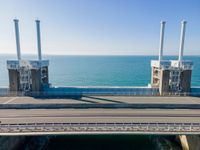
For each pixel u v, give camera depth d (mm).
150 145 34594
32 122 28609
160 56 50844
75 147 33688
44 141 34531
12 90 47219
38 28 50156
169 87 48656
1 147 26734
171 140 36094
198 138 29047
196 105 37062
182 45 48938
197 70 167375
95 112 33719
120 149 32750
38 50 51000
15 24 48219
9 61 46438
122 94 46125
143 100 40531
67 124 25922
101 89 49844
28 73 48562
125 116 31422
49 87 51125
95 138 36906
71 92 48062
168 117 30969
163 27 49625
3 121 29078
